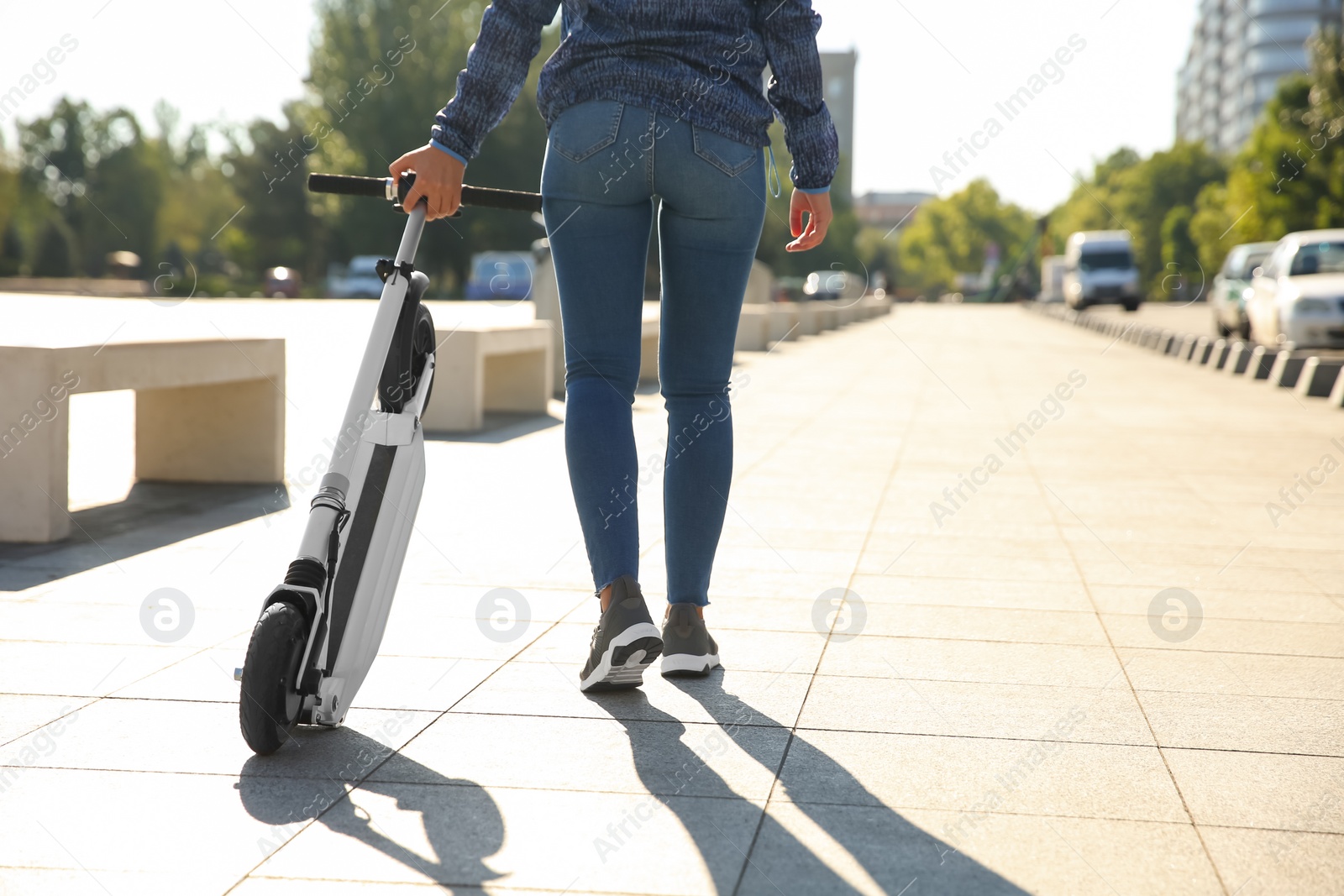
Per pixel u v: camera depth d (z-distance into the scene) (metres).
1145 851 1.91
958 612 3.51
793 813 2.04
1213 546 4.60
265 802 2.05
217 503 5.27
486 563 4.04
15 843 1.87
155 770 2.19
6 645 2.98
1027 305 51.19
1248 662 3.03
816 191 2.88
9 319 13.74
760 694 2.70
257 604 3.44
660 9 2.56
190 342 5.06
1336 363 11.50
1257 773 2.27
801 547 4.47
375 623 2.41
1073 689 2.79
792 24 2.70
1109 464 6.88
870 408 9.91
